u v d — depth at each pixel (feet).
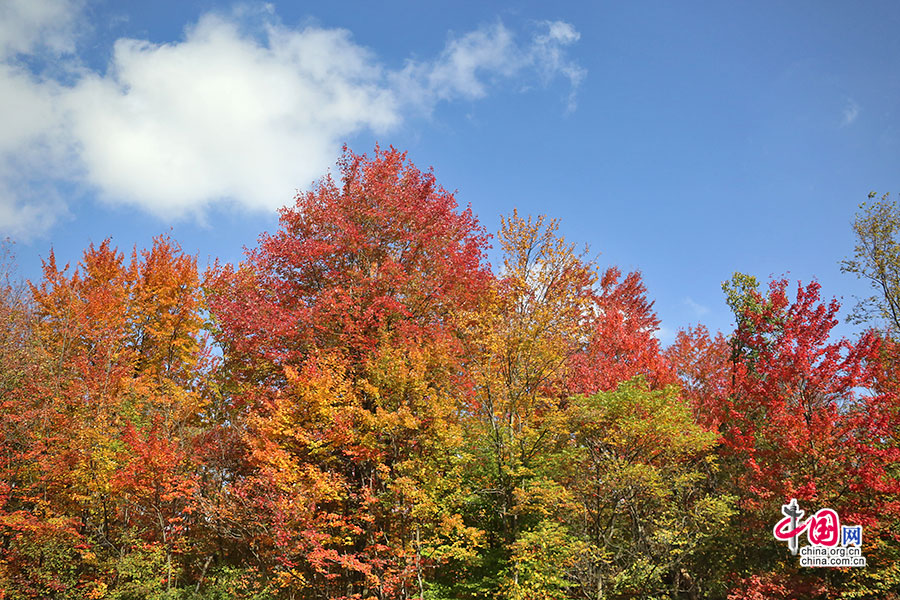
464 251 75.36
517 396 59.88
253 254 76.89
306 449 59.67
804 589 56.08
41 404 70.38
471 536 54.03
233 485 61.36
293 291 74.74
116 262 91.15
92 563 62.95
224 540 65.72
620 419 60.49
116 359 74.95
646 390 62.13
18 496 69.05
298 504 53.42
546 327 60.80
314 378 58.54
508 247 63.93
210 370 74.84
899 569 52.44
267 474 55.36
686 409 61.62
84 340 79.92
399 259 76.28
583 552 55.72
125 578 62.23
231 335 72.59
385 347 61.62
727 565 65.77
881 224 81.82
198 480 64.39
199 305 83.66
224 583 62.08
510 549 56.49
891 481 52.85
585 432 62.18
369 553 57.67
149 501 63.21
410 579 55.31
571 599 57.41
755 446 63.57
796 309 61.46
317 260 75.05
